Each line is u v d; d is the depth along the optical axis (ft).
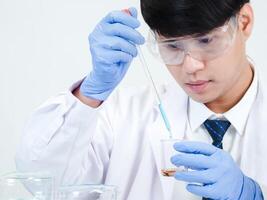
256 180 4.17
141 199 4.44
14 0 6.21
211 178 3.59
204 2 3.30
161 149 4.03
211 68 3.72
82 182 4.45
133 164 4.65
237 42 3.83
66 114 3.99
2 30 6.23
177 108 4.68
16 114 6.29
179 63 3.71
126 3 6.11
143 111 4.91
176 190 4.28
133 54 4.02
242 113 4.39
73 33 6.17
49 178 3.26
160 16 3.42
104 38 3.92
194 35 3.44
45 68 6.21
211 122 4.42
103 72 3.87
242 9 3.70
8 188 3.16
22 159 4.14
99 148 4.65
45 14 6.18
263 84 4.59
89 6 6.15
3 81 6.25
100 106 4.10
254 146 4.30
